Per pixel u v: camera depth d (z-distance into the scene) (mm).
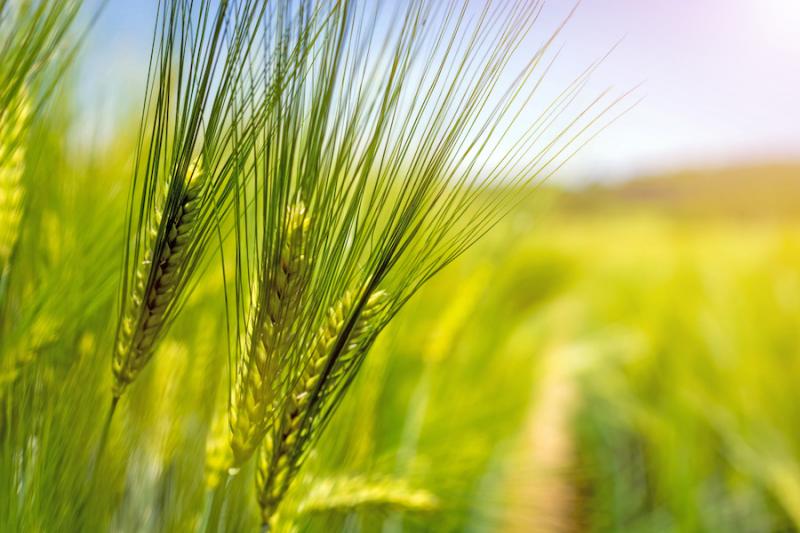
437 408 497
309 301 181
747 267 1328
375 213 178
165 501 272
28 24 202
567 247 1812
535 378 811
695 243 1855
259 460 199
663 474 625
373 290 180
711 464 663
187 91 168
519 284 1020
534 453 603
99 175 336
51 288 250
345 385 196
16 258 248
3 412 237
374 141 172
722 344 875
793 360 778
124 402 252
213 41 166
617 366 1012
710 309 1055
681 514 557
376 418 372
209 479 215
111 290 269
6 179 220
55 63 235
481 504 437
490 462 504
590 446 756
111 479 252
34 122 238
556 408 783
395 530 368
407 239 179
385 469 367
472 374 618
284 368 185
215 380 276
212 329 281
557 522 482
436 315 510
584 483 616
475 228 178
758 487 584
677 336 1021
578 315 1437
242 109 171
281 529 239
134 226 272
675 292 1281
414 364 523
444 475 413
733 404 715
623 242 2336
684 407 712
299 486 248
